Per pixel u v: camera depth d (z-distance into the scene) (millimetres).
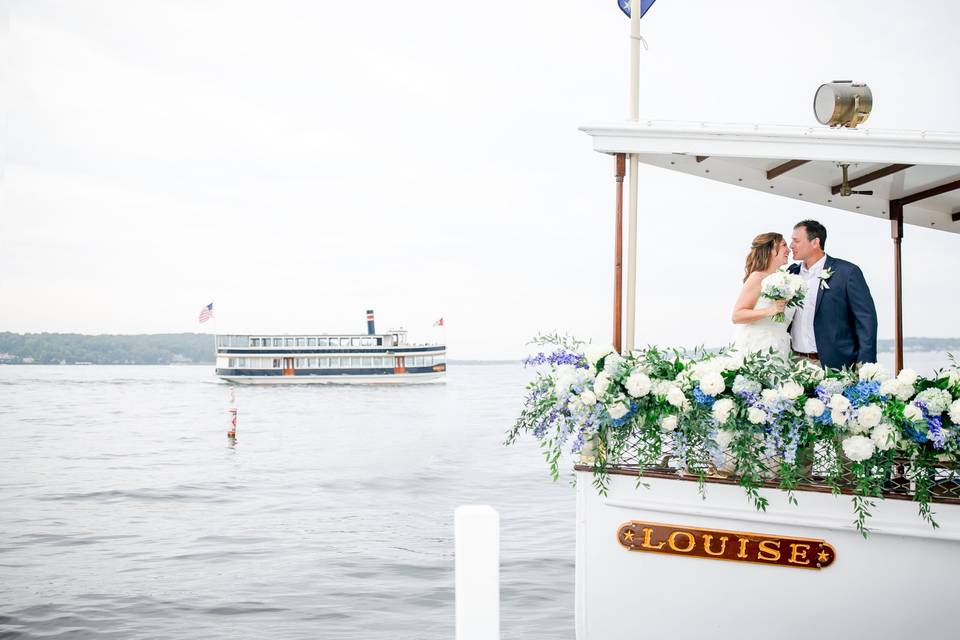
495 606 2896
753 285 4871
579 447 4340
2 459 25812
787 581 4098
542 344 4512
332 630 7551
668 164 5184
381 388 70062
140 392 72312
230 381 69875
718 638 4188
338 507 15734
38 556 11141
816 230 5133
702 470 4188
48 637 7418
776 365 4152
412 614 8078
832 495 4051
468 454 25969
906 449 4020
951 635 3992
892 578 4016
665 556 4230
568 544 11328
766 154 4621
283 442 31219
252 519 14391
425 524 13758
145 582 9492
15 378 95125
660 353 4387
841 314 4965
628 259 4930
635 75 5039
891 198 6004
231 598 8688
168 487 18984
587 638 4359
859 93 4789
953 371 4133
